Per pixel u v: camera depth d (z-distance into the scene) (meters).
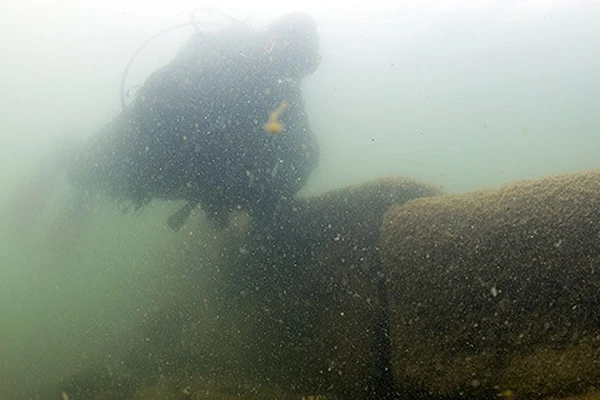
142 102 3.27
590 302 1.65
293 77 3.22
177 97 3.14
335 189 3.03
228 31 3.44
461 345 1.88
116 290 4.50
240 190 3.04
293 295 2.81
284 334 2.75
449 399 1.88
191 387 2.82
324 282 2.69
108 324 4.35
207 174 3.06
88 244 4.65
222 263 3.38
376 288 2.44
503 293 1.82
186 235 3.91
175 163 3.12
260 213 3.10
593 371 1.59
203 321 3.28
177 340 3.40
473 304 1.88
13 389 4.18
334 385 2.38
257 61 3.13
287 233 3.00
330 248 2.76
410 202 2.36
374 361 2.28
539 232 1.81
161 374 3.19
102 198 4.32
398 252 2.18
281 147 3.08
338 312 2.54
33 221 4.91
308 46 3.12
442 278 1.99
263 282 3.01
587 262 1.69
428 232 2.12
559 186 1.90
